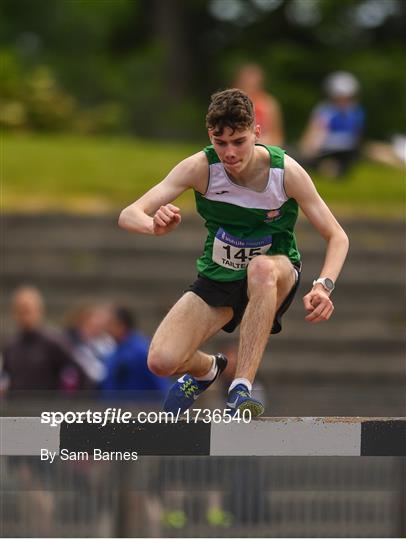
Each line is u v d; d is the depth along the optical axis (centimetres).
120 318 2377
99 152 4650
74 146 4794
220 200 1377
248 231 1391
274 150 1377
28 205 3888
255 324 1366
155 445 1355
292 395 2306
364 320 3569
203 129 7875
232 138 1320
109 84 7512
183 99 8181
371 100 8094
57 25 7712
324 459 1959
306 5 8625
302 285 3591
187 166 1377
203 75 8606
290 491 1950
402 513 1967
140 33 8644
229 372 2270
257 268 1377
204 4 8525
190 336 1398
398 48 8500
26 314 2475
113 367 2369
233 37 8812
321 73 8244
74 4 7888
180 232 3781
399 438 1367
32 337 2475
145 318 3497
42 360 2467
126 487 1922
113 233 3791
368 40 8806
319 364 3381
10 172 4256
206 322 1411
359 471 1967
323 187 4206
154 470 1920
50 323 3491
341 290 3653
